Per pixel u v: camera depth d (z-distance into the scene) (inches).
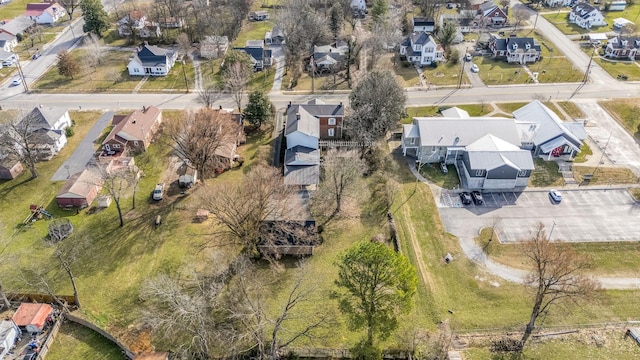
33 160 3159.5
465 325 2108.8
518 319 2135.8
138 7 5871.1
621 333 2068.2
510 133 3233.3
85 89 4249.5
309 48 4916.3
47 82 4362.7
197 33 5354.3
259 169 2874.0
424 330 2064.5
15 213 2790.4
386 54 4928.6
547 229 2652.6
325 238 2596.0
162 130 3607.3
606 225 2679.6
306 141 3164.4
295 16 4955.7
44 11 5713.6
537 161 3235.7
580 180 3048.7
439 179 3080.7
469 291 2283.5
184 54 4832.7
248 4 5925.2
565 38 5260.8
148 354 1916.8
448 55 4830.2
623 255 2479.1
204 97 3722.9
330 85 4340.6
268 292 2260.1
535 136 3297.2
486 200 2893.7
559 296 1995.6
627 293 2262.6
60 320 2117.4
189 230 2647.6
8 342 1979.6
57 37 5383.9
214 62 4783.5
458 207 2834.6
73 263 2418.8
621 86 4212.6
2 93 4156.0
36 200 2893.7
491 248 2532.0
